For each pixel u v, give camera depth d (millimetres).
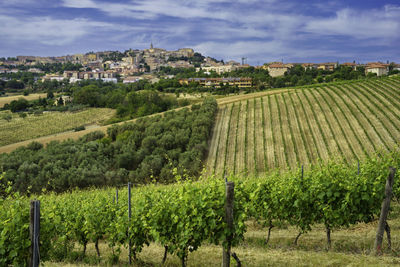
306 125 48062
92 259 10234
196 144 43562
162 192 9906
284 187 11055
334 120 48406
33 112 86812
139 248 9516
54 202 13273
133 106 84812
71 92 120438
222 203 7863
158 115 58938
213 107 59625
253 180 13727
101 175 37375
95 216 10914
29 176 35969
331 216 9875
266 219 11516
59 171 36844
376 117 46938
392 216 12609
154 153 43125
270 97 66188
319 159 11891
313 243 10469
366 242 9812
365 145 38688
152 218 8664
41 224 8219
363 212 10188
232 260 8039
